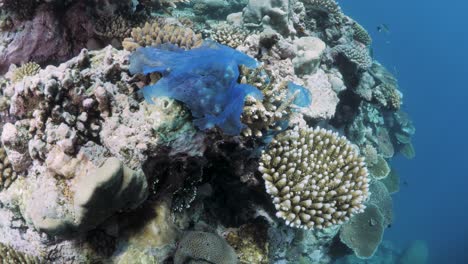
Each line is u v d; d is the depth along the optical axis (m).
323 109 1.28
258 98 0.73
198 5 2.15
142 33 0.96
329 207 0.78
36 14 1.02
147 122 0.66
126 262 0.66
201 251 0.71
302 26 1.71
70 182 0.61
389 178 2.34
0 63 1.01
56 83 0.64
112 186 0.56
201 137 0.70
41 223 0.58
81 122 0.65
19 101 0.67
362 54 1.68
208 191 0.85
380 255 3.71
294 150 0.80
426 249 4.00
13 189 0.68
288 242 1.00
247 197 0.87
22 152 0.67
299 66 1.32
